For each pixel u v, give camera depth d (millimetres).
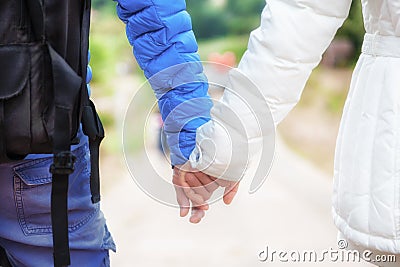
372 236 2658
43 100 2447
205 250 7520
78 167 2814
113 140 13812
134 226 8836
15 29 2412
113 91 15508
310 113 20578
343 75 22438
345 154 2723
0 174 2689
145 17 2912
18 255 2812
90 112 2686
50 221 2777
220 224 8664
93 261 2947
